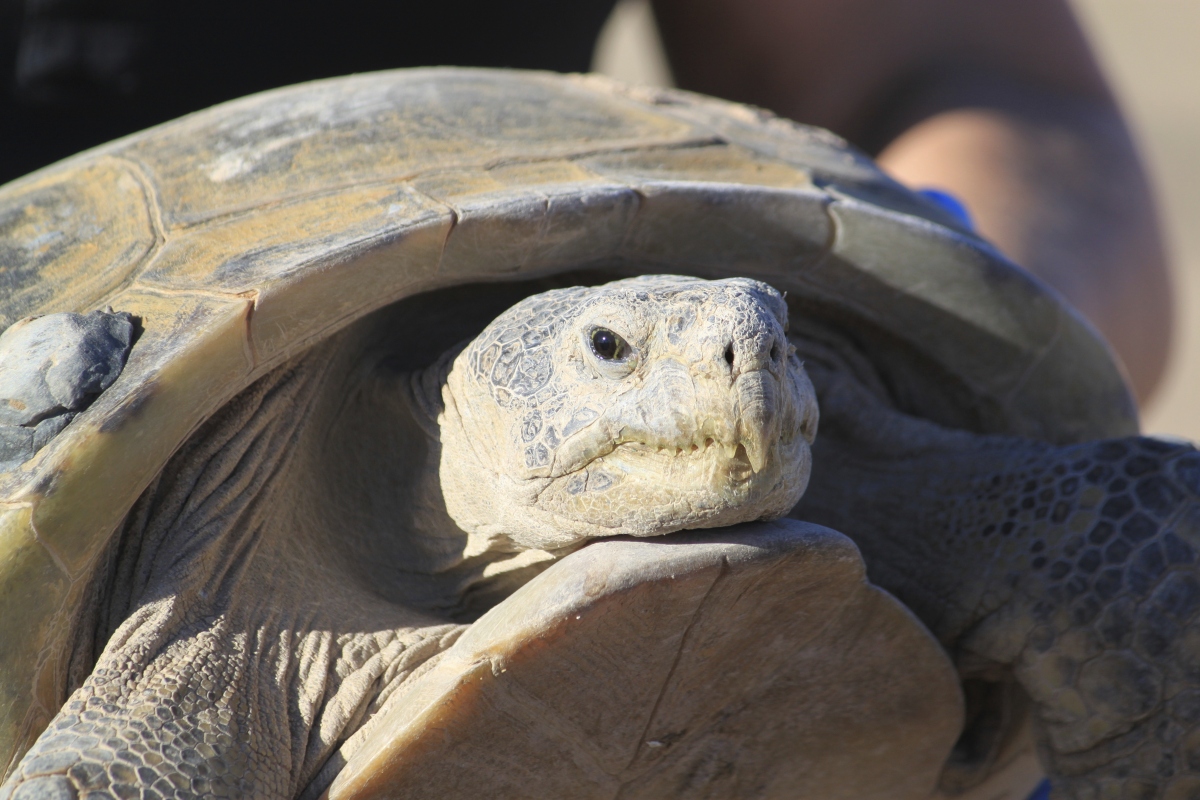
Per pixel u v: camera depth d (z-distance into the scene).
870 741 1.39
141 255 1.38
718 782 1.39
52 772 1.34
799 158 1.43
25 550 1.35
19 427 1.36
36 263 1.39
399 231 1.37
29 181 1.43
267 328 1.36
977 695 1.41
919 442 1.42
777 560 1.35
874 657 1.38
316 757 1.37
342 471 1.39
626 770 1.38
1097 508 1.39
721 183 1.40
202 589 1.37
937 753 1.40
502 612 1.36
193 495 1.38
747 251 1.40
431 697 1.35
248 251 1.38
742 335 1.35
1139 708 1.38
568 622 1.35
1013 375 1.43
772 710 1.38
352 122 1.41
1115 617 1.38
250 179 1.40
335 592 1.38
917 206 1.44
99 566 1.37
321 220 1.38
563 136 1.41
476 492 1.38
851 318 1.42
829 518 1.42
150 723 1.35
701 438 1.35
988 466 1.41
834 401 1.42
